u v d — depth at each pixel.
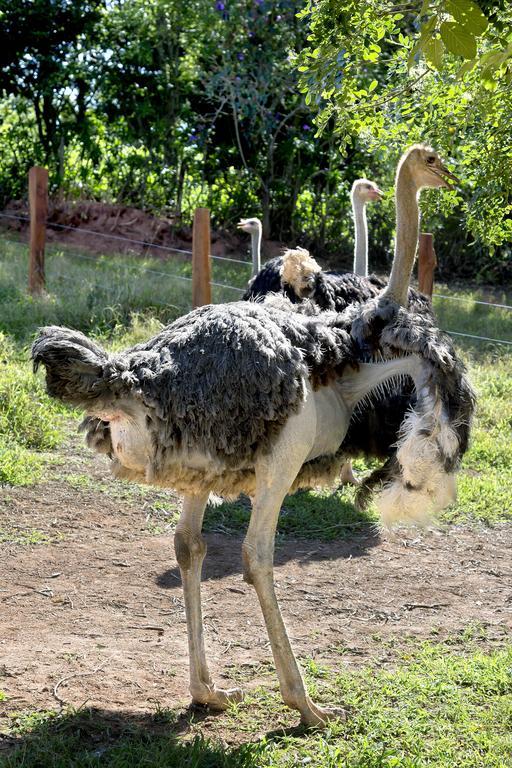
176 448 5.82
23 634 7.43
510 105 8.21
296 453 6.14
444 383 6.44
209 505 10.52
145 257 25.16
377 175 28.09
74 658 7.09
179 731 6.20
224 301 20.00
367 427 7.13
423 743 6.12
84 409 5.74
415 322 6.57
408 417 6.54
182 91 28.75
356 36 7.27
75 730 6.08
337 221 29.27
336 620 8.16
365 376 6.69
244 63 27.23
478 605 8.62
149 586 8.55
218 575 8.96
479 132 9.73
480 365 16.72
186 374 5.84
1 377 12.69
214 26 26.62
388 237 27.98
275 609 6.19
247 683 6.94
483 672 7.13
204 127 28.70
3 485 10.38
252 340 5.97
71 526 9.66
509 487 11.49
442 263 28.78
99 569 8.79
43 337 5.55
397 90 8.74
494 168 8.88
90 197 28.77
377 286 10.87
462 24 4.91
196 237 15.82
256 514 6.14
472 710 6.64
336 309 10.30
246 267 25.98
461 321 21.00
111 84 28.19
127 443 5.88
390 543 9.98
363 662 7.39
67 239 26.36
